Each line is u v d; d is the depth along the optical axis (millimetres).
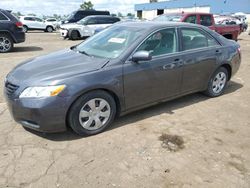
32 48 12695
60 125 3592
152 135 3982
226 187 2945
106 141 3779
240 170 3238
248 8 43062
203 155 3516
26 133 3926
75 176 3055
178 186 2939
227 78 5844
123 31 4574
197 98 5590
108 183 2959
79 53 4430
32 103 3416
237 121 4555
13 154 3418
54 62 4031
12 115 3699
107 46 4375
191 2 51438
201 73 5121
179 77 4727
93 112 3830
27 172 3094
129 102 4176
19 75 3730
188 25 4957
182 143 3793
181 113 4809
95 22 18047
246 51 12336
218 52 5340
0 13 10914
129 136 3934
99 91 3799
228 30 12781
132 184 2951
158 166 3262
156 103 4637
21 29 11539
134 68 4047
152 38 4348
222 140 3914
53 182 2951
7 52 11188
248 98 5691
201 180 3039
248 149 3697
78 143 3709
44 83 3445
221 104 5301
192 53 4855
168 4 57156
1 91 5773
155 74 4324
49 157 3381
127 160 3363
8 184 2896
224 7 46031
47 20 31406
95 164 3273
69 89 3494
